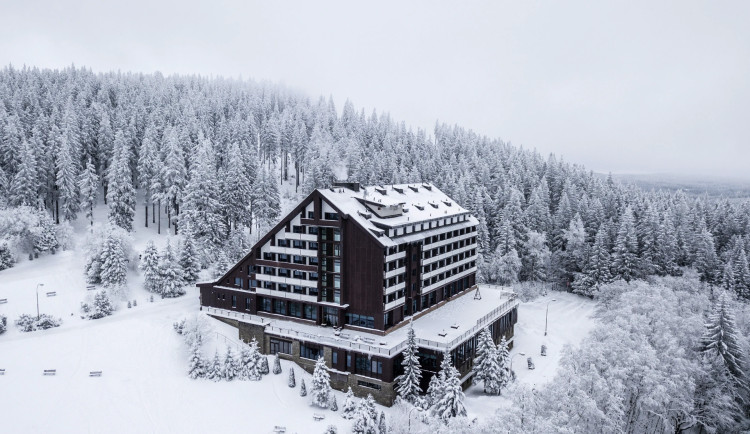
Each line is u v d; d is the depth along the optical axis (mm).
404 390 62094
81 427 54406
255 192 122312
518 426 41625
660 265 113688
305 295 74500
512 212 124188
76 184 117438
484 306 86875
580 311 106812
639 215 133250
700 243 116000
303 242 74250
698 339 61688
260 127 183750
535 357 82250
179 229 108625
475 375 68312
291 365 70250
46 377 62125
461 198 122000
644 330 62969
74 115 131250
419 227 79812
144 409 58156
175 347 70062
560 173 162125
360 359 66000
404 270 75125
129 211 111188
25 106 150250
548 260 118562
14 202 104875
